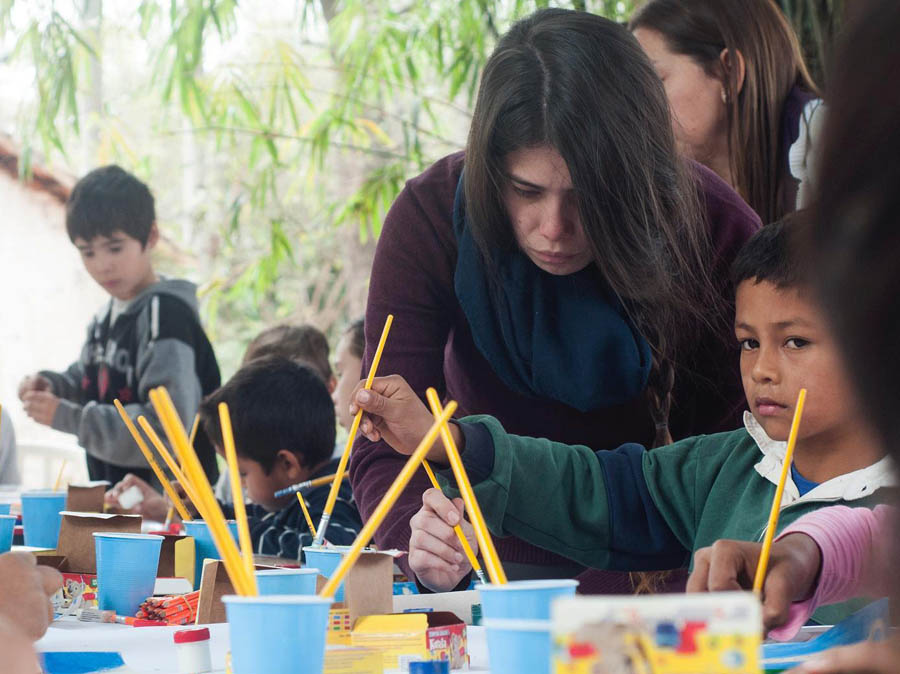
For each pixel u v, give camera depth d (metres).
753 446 1.43
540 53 1.37
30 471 6.35
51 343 7.30
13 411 7.26
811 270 0.35
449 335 1.76
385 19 4.18
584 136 1.32
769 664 0.75
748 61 2.13
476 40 3.82
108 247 3.16
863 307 0.32
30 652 0.74
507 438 1.39
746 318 1.34
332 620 0.93
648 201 1.37
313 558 1.09
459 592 1.18
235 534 1.52
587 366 1.58
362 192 4.29
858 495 1.26
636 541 1.45
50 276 7.31
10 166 7.14
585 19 1.41
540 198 1.38
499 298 1.59
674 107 2.19
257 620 0.69
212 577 1.12
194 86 4.39
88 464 3.17
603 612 0.44
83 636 0.99
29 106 5.02
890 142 0.31
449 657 0.92
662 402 1.64
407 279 1.66
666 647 0.43
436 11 4.25
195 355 3.13
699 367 1.62
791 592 0.85
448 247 1.65
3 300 7.25
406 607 1.15
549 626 0.66
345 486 2.40
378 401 1.25
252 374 2.45
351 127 4.37
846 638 0.78
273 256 4.77
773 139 2.16
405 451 1.30
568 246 1.41
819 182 0.34
